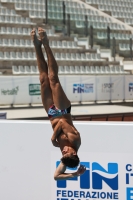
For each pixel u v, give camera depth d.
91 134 19.80
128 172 19.64
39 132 20.34
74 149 14.39
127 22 87.81
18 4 75.88
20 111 47.28
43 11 75.88
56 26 73.62
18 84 51.00
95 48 71.62
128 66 70.38
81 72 63.47
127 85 57.97
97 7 87.38
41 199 20.53
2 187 20.78
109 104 55.97
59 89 14.42
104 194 19.89
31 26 69.62
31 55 62.84
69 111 14.69
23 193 20.66
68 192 20.27
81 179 20.08
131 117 45.16
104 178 19.84
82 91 54.84
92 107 51.03
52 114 14.54
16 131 20.50
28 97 51.59
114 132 19.64
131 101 58.06
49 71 14.59
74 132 14.25
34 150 20.42
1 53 60.97
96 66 65.06
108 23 80.69
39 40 14.84
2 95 50.22
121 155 19.64
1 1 75.19
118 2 91.19
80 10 82.56
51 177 20.38
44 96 14.70
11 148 20.58
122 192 19.72
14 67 59.31
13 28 67.44
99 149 19.80
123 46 74.25
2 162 20.67
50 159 20.31
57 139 14.63
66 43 68.62
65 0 82.81
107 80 56.31
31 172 20.52
